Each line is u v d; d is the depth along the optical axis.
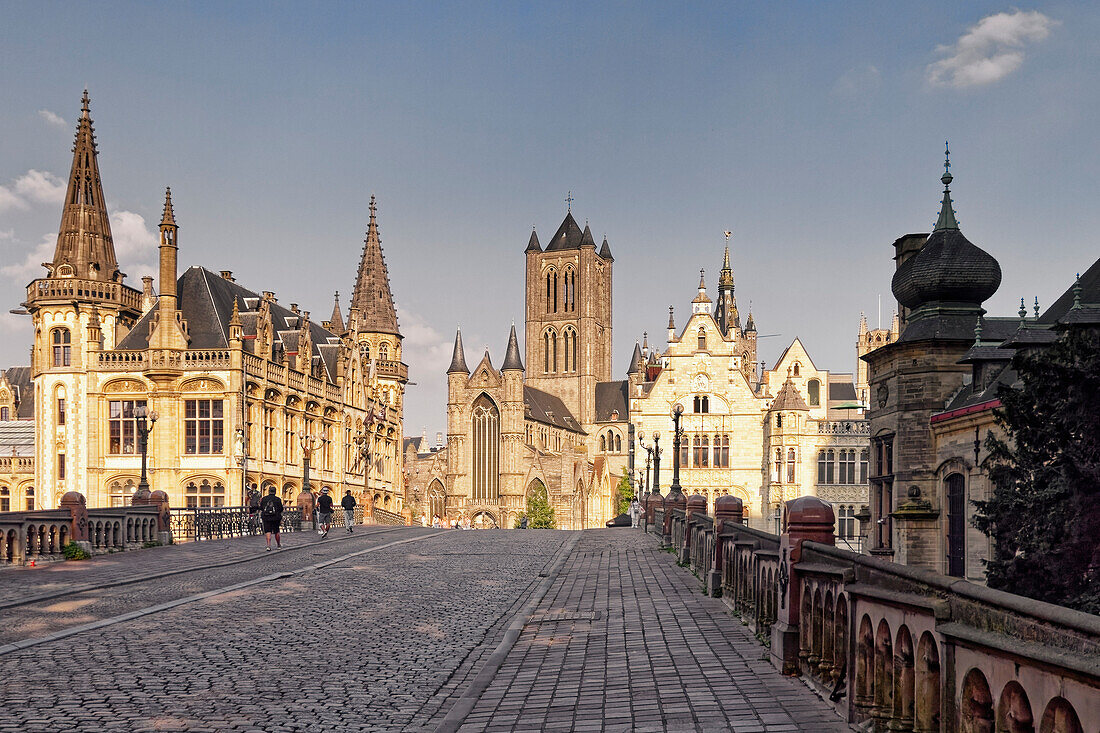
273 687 14.25
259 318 77.38
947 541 36.03
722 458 114.31
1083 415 21.69
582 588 27.14
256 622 20.42
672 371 116.00
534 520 144.50
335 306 126.81
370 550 40.16
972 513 33.59
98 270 83.44
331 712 12.82
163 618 20.92
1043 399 22.20
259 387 75.50
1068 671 5.79
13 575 29.02
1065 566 20.52
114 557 35.78
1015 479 22.55
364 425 98.12
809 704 11.91
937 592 8.19
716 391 114.88
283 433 80.25
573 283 180.50
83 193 85.56
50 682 14.48
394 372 122.88
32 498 99.19
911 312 40.88
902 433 38.50
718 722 11.30
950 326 38.22
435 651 17.44
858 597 10.52
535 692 13.92
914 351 38.44
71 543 35.00
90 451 73.94
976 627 7.32
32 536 33.03
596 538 49.22
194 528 47.12
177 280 77.75
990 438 23.84
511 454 148.38
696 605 22.14
